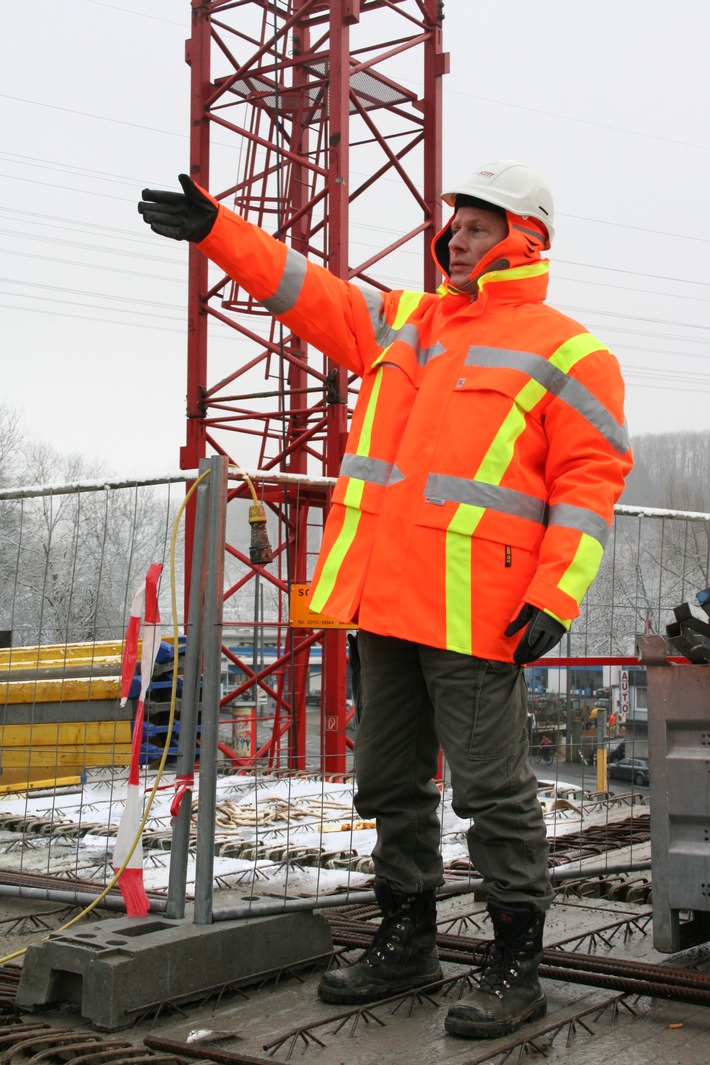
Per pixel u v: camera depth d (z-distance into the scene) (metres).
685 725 3.42
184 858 3.41
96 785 6.52
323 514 10.22
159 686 6.07
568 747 5.18
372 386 3.43
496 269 3.32
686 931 3.64
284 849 5.07
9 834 5.67
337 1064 2.70
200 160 13.24
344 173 11.67
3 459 31.22
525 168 3.37
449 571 3.13
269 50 12.80
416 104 13.34
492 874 3.10
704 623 3.38
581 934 3.94
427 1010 3.16
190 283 12.86
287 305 3.37
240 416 12.72
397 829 3.32
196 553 3.52
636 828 5.53
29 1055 2.77
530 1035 2.81
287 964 3.44
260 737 11.92
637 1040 2.90
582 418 3.18
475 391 3.22
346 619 3.24
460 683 3.10
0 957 3.70
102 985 2.97
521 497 3.18
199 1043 2.86
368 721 3.34
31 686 5.65
